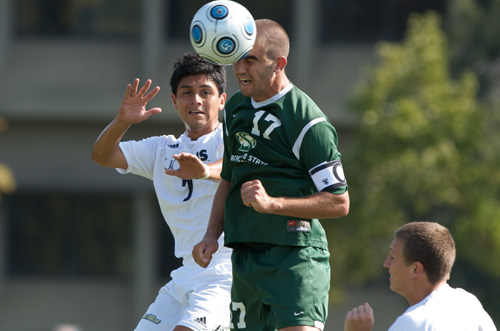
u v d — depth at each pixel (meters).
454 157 51.47
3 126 71.88
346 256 52.72
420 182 51.03
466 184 51.91
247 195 15.11
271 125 15.88
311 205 15.46
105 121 76.00
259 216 16.25
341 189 15.62
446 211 56.28
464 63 62.06
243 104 16.33
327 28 75.31
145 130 73.12
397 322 15.94
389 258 16.73
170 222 19.25
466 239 52.06
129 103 18.05
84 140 76.19
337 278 53.12
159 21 74.38
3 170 65.88
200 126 19.08
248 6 75.00
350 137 73.75
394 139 51.72
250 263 16.44
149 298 74.19
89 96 75.19
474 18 61.81
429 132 51.22
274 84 15.95
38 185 75.44
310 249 16.22
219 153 19.09
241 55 15.75
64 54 76.50
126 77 75.75
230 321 17.36
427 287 16.36
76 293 75.81
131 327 75.06
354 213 52.00
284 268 16.05
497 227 51.38
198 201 18.83
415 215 55.16
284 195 15.90
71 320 75.19
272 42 15.80
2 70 75.38
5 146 76.00
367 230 51.84
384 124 51.50
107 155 18.89
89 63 76.25
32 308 75.62
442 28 63.09
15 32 76.94
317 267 16.22
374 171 51.94
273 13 74.88
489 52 61.88
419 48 53.25
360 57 74.19
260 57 15.76
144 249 74.19
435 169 51.09
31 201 76.38
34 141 76.06
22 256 76.31
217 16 15.82
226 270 18.53
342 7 75.00
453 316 15.80
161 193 19.27
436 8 73.31
